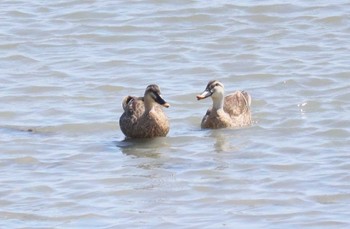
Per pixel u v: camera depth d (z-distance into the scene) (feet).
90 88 74.74
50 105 71.00
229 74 77.82
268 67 78.95
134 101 65.26
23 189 55.36
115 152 61.62
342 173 56.80
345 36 85.92
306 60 80.28
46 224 50.78
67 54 83.05
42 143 63.05
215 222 50.55
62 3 94.84
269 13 91.09
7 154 61.11
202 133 65.21
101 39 86.69
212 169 58.08
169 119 68.49
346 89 73.26
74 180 56.59
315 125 65.82
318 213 51.37
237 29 88.02
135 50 83.71
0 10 93.50
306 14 90.63
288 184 55.47
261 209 52.16
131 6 93.66
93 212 52.13
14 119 68.13
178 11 91.91
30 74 78.28
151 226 50.21
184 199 53.72
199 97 65.82
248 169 57.98
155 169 58.34
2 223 50.98
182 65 80.02
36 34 87.81
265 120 67.56
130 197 54.13
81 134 65.41
